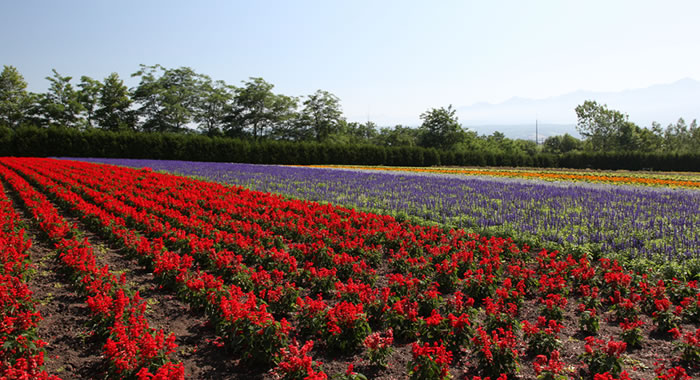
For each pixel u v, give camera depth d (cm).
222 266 842
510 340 536
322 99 8094
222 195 1728
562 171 5078
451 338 580
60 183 2019
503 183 2398
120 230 1068
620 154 6197
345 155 5812
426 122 8712
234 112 7619
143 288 804
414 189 2091
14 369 458
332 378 475
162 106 6881
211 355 579
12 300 624
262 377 528
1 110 5959
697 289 728
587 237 1097
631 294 691
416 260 914
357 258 962
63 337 612
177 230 1094
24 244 901
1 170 2597
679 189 2406
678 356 569
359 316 598
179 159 5009
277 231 1211
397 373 536
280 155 5475
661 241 1047
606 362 509
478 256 972
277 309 693
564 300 686
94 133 4672
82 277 751
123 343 500
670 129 9162
